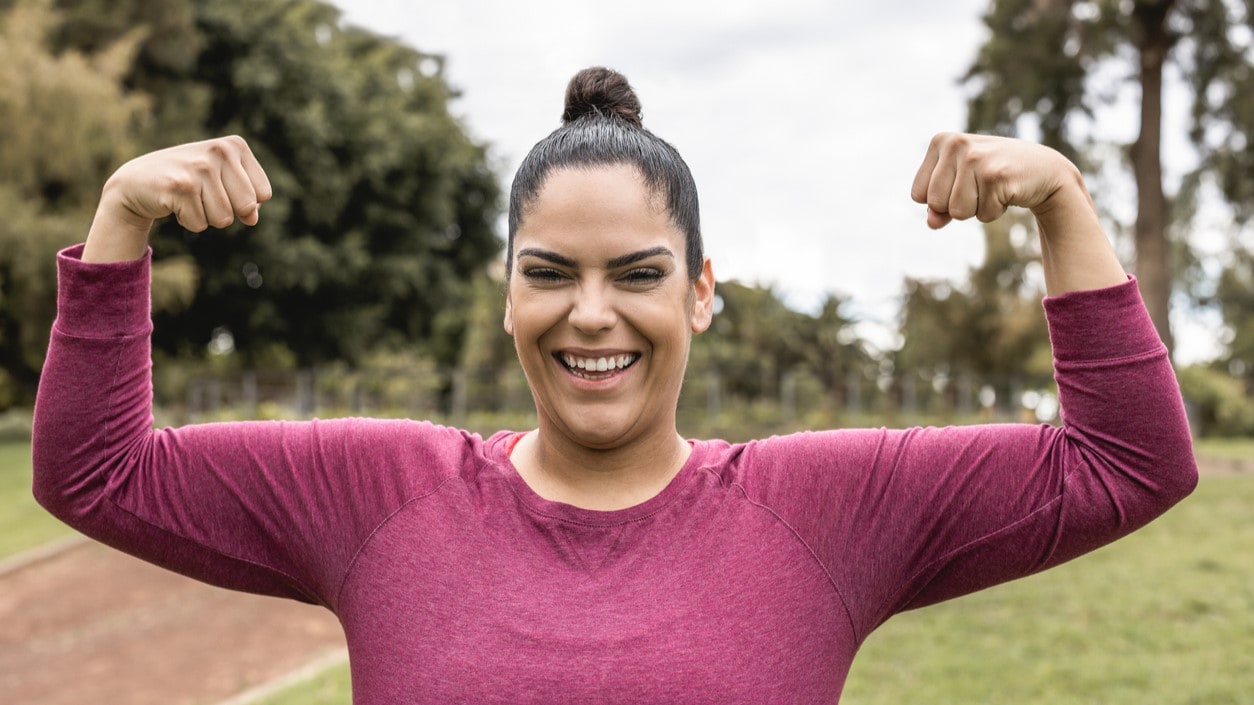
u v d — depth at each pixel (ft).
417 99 80.23
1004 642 19.21
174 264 58.70
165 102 62.85
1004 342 71.31
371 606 4.78
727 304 68.80
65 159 55.21
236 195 4.81
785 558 4.74
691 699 4.42
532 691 4.44
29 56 54.34
